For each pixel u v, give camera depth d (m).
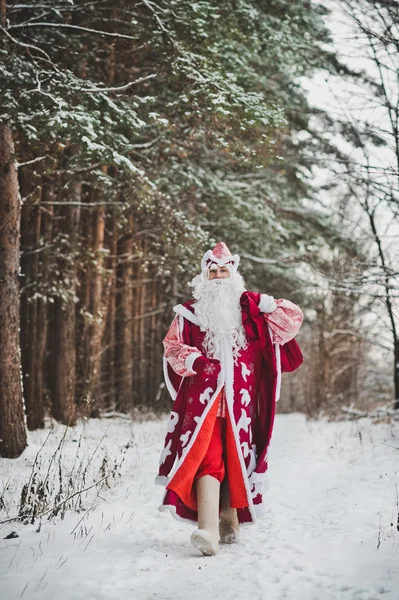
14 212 8.48
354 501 5.37
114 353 17.20
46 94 7.77
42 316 11.99
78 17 11.59
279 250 18.67
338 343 22.09
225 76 9.78
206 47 9.67
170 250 12.72
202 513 4.09
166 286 20.20
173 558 3.99
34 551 4.05
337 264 12.13
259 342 4.50
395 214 9.41
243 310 4.49
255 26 11.64
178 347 4.39
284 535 4.47
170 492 4.12
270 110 9.97
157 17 9.28
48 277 12.17
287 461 7.74
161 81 11.92
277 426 13.10
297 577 3.64
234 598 3.34
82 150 8.39
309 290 11.18
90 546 4.16
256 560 3.94
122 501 5.52
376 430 10.41
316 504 5.43
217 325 4.42
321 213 18.48
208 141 11.03
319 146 11.32
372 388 25.36
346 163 9.41
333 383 22.06
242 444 4.32
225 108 9.40
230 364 4.36
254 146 12.08
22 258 12.09
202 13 9.43
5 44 8.27
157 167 13.52
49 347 13.48
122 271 17.30
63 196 12.84
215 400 4.29
